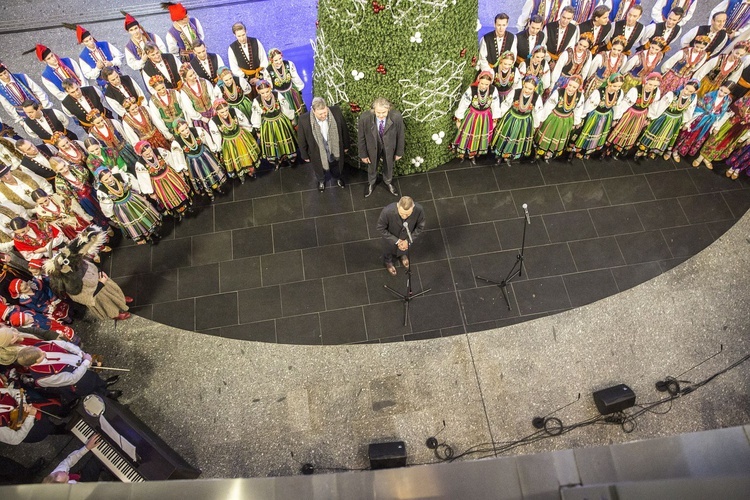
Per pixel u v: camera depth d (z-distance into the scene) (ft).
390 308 19.21
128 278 20.13
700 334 18.19
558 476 7.36
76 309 19.27
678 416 16.75
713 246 20.03
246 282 19.94
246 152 20.99
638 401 17.07
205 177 20.67
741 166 21.15
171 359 18.44
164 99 20.17
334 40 18.08
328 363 18.20
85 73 22.39
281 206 21.66
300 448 16.75
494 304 19.15
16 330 15.39
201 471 16.47
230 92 20.11
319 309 19.27
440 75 18.84
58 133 19.72
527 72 20.51
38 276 18.06
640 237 20.40
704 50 19.72
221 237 20.98
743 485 6.38
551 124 20.43
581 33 21.61
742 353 17.74
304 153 20.15
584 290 19.33
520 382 17.60
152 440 15.14
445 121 20.68
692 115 19.88
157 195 19.74
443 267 19.98
